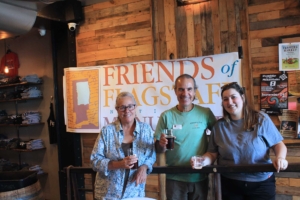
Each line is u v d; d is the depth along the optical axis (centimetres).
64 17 368
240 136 192
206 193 224
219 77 304
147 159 205
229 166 185
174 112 226
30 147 441
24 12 236
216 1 308
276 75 282
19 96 458
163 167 202
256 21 291
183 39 323
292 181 279
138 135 206
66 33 386
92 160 201
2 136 505
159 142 205
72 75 373
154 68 330
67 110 378
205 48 313
